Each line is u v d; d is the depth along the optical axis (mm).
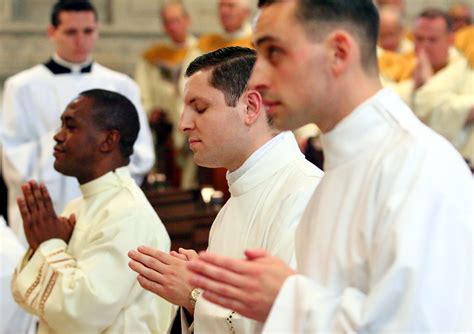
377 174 2100
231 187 3021
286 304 2078
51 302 3350
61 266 3406
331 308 2059
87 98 3627
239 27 9453
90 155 3592
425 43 7422
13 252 4242
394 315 1979
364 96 2156
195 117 2930
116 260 3385
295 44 2084
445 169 2061
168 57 9875
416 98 7367
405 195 2035
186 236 5016
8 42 11109
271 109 2148
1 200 7195
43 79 6516
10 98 6508
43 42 11195
